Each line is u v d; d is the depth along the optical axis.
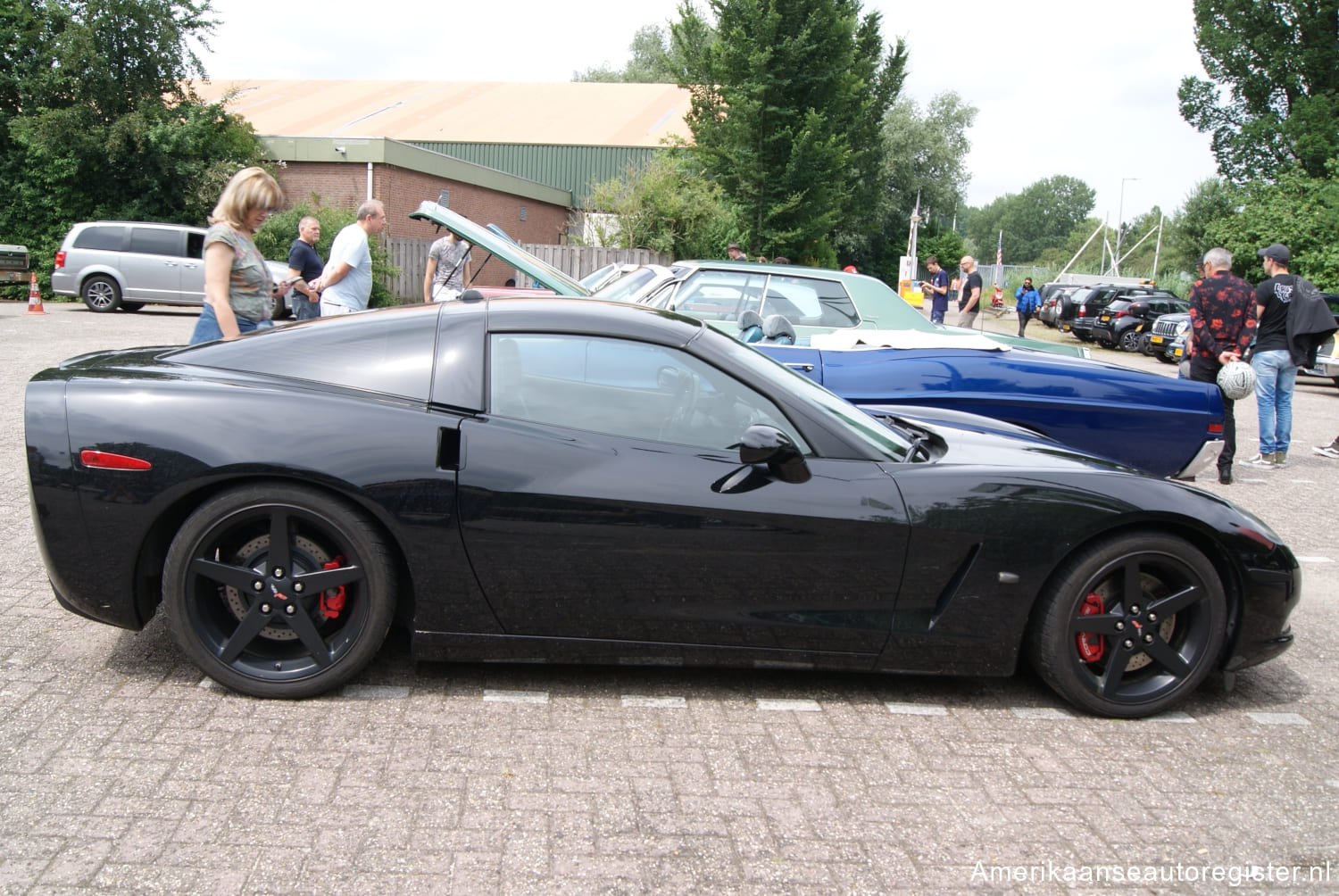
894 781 2.76
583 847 2.34
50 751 2.66
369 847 2.29
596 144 35.47
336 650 3.02
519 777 2.66
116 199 21.31
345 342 3.15
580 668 3.42
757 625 3.09
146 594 3.05
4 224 20.92
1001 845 2.45
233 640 2.99
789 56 25.98
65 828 2.31
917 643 3.14
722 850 2.37
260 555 3.00
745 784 2.69
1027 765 2.90
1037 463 3.31
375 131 35.38
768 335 5.97
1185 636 3.29
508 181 28.77
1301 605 4.65
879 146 37.62
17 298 20.94
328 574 2.98
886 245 52.72
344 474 2.90
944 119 55.09
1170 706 3.27
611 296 8.25
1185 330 22.61
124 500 2.90
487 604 3.03
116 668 3.20
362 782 2.59
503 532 2.96
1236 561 3.23
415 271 22.38
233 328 4.59
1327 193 28.72
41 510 2.92
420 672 3.30
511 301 3.31
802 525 3.01
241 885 2.13
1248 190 32.41
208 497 2.97
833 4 25.88
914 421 3.96
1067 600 3.15
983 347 5.95
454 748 2.80
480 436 2.98
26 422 2.95
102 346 11.62
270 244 19.80
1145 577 3.32
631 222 25.11
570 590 3.02
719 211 25.58
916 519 3.05
